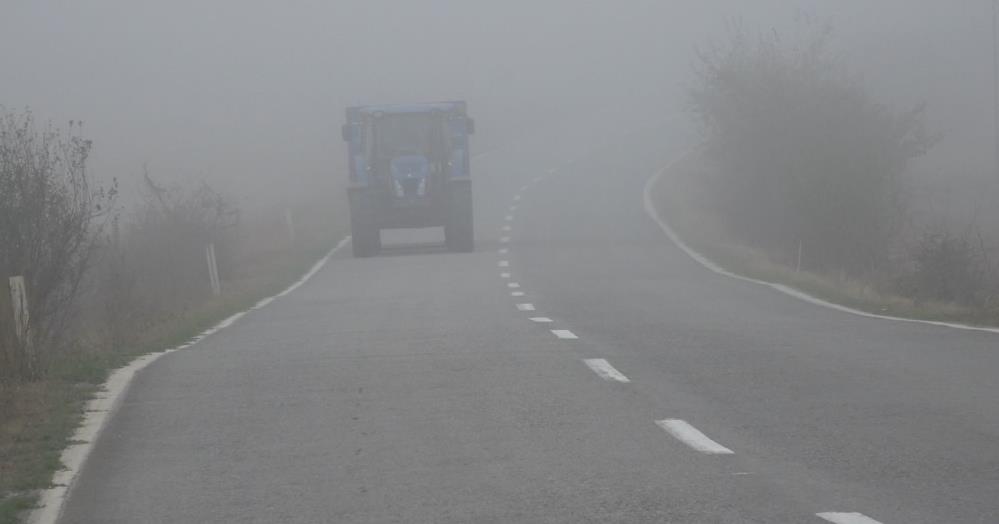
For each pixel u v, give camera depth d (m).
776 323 34.94
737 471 17.14
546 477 17.08
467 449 19.03
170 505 16.41
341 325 36.69
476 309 40.09
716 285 48.16
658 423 20.56
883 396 22.70
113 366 28.52
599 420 20.95
